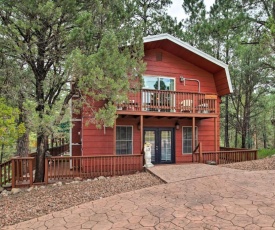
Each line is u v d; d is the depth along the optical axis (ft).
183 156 37.47
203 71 39.06
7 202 17.93
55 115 21.04
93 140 31.81
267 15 45.16
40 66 24.12
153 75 35.65
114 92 22.12
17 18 20.02
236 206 13.98
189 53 35.96
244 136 54.95
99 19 22.67
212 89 39.40
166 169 26.22
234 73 49.44
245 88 52.26
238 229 11.10
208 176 21.44
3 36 19.74
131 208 14.58
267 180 19.61
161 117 35.06
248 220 12.00
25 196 19.40
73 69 19.95
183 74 37.60
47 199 17.74
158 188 18.62
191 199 15.64
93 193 18.56
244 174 21.91
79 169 27.91
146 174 25.41
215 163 32.50
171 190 17.90
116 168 29.04
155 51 36.14
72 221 13.10
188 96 36.27
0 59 21.66
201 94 34.76
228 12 45.93
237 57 48.21
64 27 21.49
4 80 21.86
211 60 36.09
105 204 15.60
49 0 18.98
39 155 25.36
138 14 45.80
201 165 28.60
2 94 21.74
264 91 52.16
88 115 28.63
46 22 20.33
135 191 18.17
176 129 37.27
